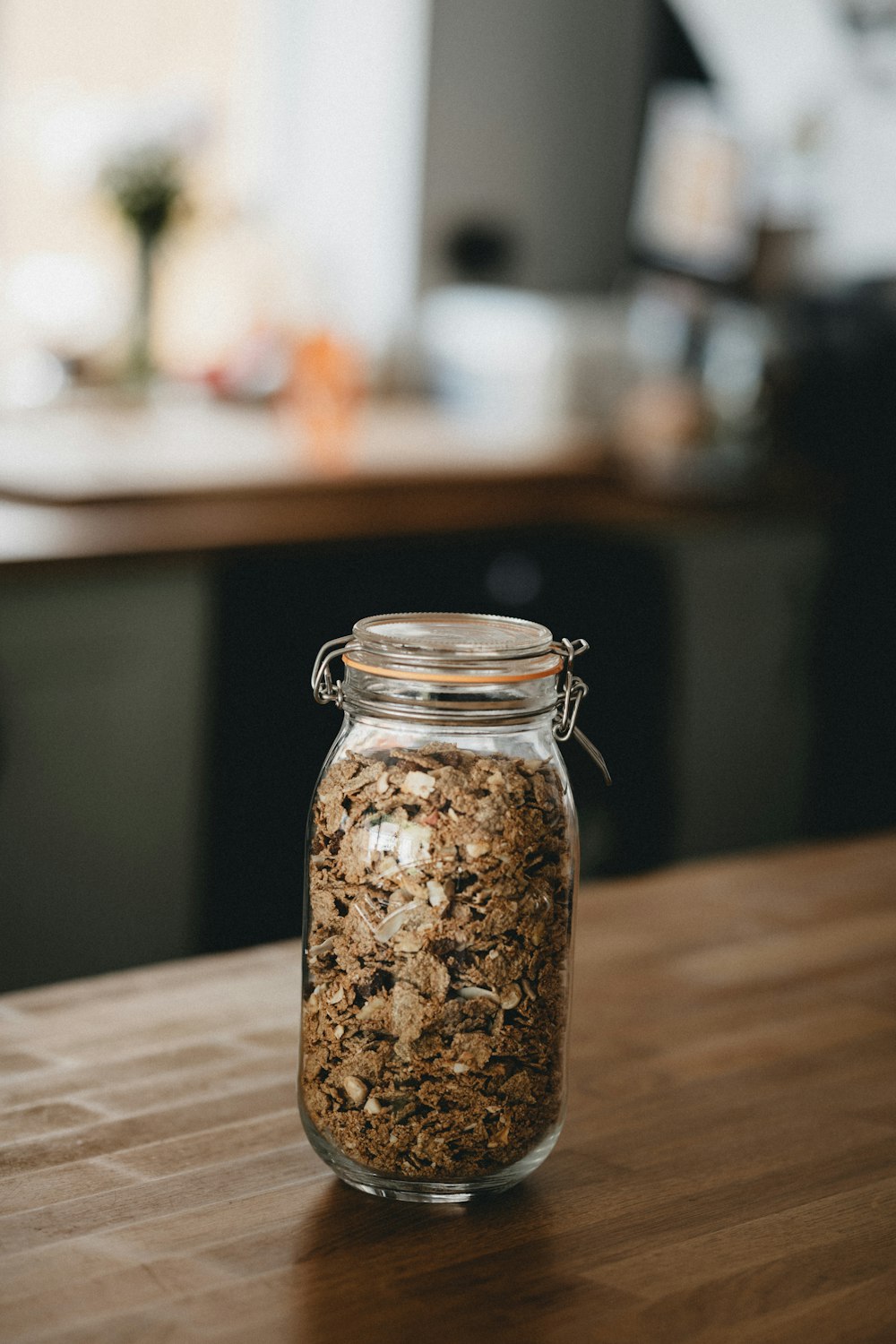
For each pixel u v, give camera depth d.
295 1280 0.65
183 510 2.65
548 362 3.72
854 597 3.40
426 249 4.07
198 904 2.52
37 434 3.10
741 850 3.30
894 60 3.67
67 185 3.74
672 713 3.12
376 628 0.75
